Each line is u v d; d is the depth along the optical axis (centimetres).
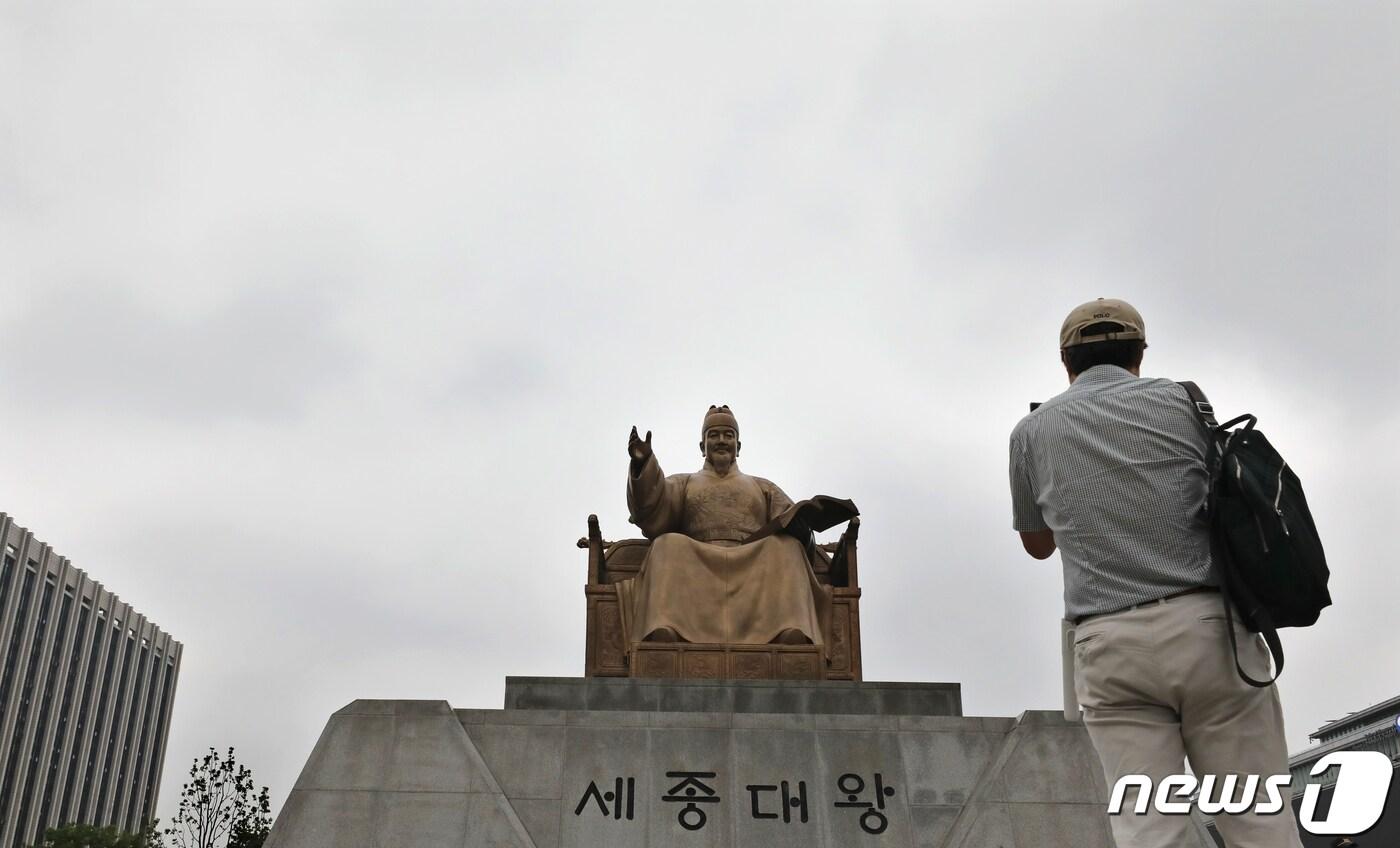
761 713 821
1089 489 312
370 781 759
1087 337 355
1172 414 316
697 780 780
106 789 6369
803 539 989
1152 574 297
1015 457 346
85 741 6162
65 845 3166
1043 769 782
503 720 800
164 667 7194
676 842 757
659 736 796
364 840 738
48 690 5862
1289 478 295
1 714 5462
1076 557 312
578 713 804
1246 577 287
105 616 6475
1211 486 300
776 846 758
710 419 1088
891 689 859
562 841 756
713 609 927
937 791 785
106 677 6450
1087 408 324
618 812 768
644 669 881
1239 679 288
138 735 6788
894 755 798
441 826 745
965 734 809
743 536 1012
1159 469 307
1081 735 794
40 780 5716
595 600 955
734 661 890
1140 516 303
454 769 767
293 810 745
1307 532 285
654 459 1006
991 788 773
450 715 790
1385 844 1183
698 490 1038
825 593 954
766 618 926
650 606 923
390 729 782
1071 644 326
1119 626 297
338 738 775
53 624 5956
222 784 2573
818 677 889
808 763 791
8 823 5425
